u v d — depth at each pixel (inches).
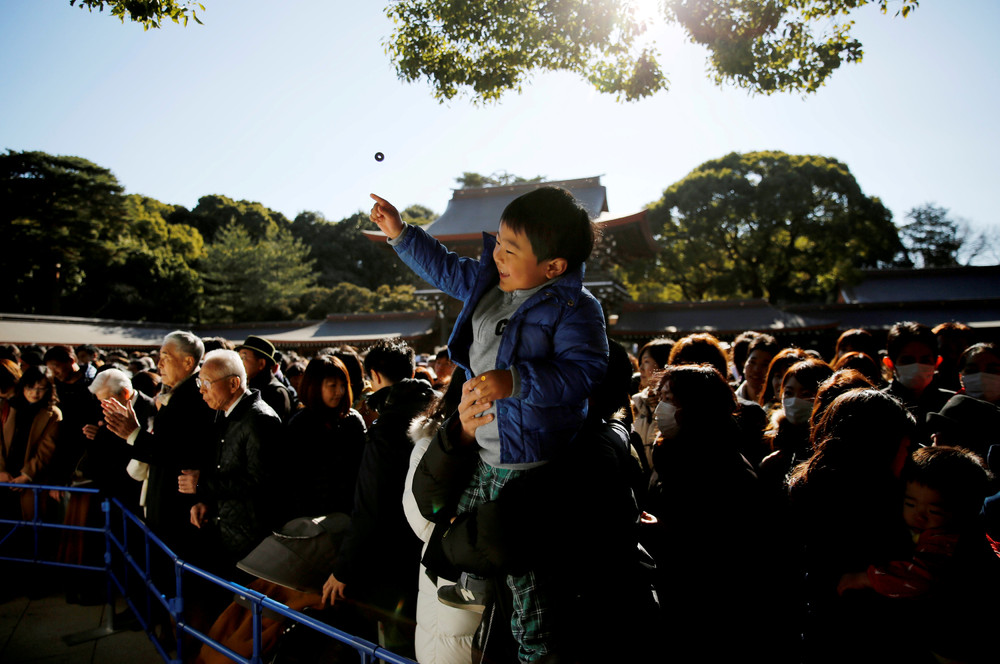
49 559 193.2
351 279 2167.8
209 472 129.0
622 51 205.0
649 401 149.6
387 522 97.8
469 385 52.0
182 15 157.3
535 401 52.3
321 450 129.5
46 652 141.4
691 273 1464.1
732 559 76.0
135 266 1549.0
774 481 106.0
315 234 2260.1
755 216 1280.8
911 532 68.6
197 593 131.4
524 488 56.7
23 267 1411.2
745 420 126.0
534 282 57.9
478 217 1136.2
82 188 1456.7
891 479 70.3
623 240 993.5
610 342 76.1
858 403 73.6
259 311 1747.0
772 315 1064.8
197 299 1652.3
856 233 1270.9
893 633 63.6
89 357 339.3
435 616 82.2
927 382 124.3
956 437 104.3
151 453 138.3
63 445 190.1
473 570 59.2
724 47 188.5
